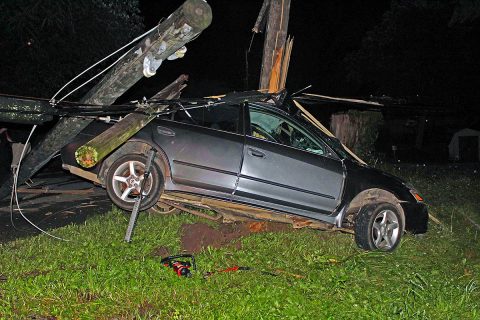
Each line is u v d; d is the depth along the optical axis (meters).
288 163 8.38
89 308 5.93
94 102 7.57
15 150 11.82
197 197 8.34
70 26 14.97
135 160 8.07
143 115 7.63
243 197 8.29
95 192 12.08
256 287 6.57
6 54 14.88
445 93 26.64
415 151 29.41
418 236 9.52
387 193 9.02
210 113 8.40
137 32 18.19
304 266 7.58
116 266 6.91
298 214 8.57
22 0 14.07
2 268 6.92
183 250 8.09
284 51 11.37
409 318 6.02
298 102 10.77
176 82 8.38
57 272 6.65
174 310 6.03
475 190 14.77
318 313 6.07
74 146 8.35
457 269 8.03
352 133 15.77
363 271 7.25
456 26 25.34
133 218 7.78
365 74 27.42
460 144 26.70
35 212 10.33
